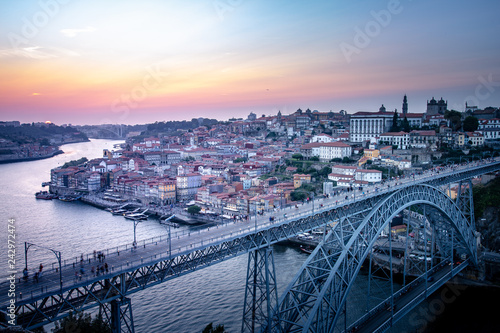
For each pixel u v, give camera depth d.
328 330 71.69
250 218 86.88
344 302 75.94
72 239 169.62
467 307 109.00
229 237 68.50
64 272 55.84
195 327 92.38
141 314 99.38
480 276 123.94
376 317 86.12
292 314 73.06
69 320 52.19
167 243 68.69
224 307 102.06
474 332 97.38
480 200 158.88
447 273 114.81
